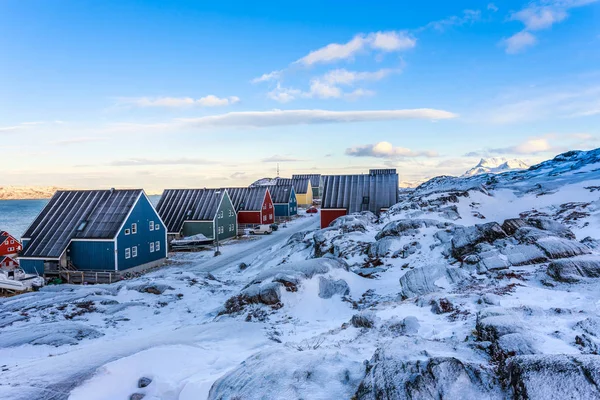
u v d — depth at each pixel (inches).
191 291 871.7
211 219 1807.3
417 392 208.2
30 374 339.6
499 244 685.9
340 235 1099.9
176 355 382.3
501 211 1174.3
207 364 369.1
